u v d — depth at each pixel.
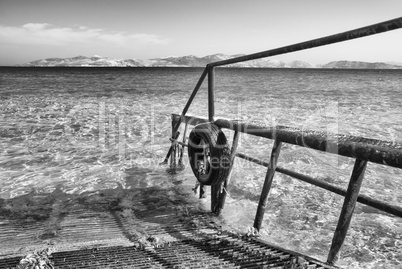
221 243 4.04
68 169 9.28
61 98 28.61
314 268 3.06
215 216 5.69
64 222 5.43
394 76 83.62
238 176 8.23
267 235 5.11
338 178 8.07
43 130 14.88
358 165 3.01
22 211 6.12
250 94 32.59
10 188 7.63
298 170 8.71
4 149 11.62
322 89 39.38
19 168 9.43
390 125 14.67
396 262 4.36
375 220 5.70
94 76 79.88
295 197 6.82
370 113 18.58
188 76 82.38
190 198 6.80
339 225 3.19
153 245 4.03
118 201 6.66
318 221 5.67
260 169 8.81
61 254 3.80
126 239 4.41
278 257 3.44
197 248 3.89
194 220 5.40
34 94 32.41
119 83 52.12
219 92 35.22
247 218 5.66
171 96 30.06
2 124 16.20
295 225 5.50
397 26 2.57
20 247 4.23
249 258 3.43
